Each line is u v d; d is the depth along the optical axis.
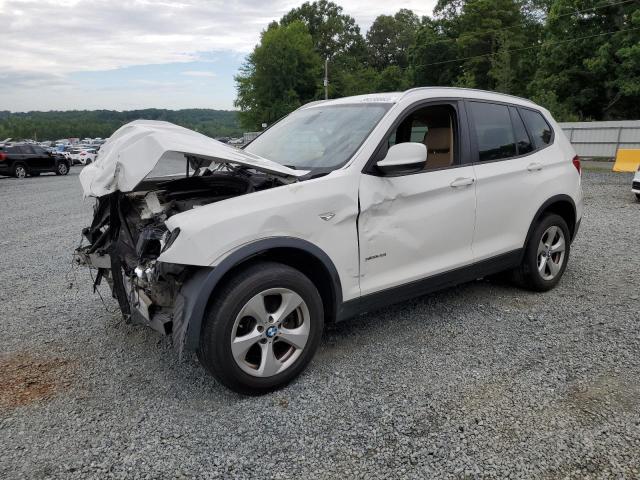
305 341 3.20
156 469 2.47
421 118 4.22
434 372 3.37
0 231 9.31
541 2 46.09
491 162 4.23
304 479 2.38
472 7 46.38
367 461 2.50
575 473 2.38
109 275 3.74
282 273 3.02
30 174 24.69
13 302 5.02
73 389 3.26
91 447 2.65
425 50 53.72
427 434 2.70
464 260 4.04
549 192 4.67
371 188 3.40
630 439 2.61
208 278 2.78
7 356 3.77
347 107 4.09
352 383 3.24
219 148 3.23
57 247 7.68
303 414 2.91
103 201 3.80
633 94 28.56
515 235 4.46
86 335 4.14
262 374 3.05
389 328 4.09
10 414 2.98
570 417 2.82
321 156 3.62
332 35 77.88
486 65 46.44
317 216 3.14
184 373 3.45
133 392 3.21
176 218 2.81
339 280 3.31
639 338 3.82
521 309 4.46
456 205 3.91
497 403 2.97
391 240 3.54
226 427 2.81
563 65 32.47
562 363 3.45
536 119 4.85
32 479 2.41
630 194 12.11
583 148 24.02
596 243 6.91
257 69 61.47
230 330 2.88
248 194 3.01
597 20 30.81
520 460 2.47
